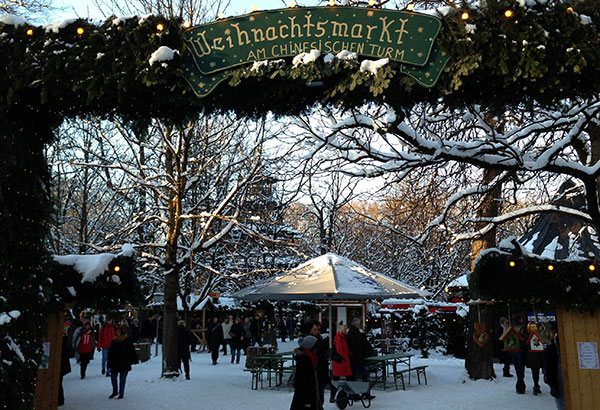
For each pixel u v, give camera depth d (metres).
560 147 7.53
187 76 5.66
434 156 7.88
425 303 24.89
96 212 23.45
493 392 12.59
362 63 5.53
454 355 21.94
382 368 13.55
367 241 30.86
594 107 7.75
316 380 8.94
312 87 5.93
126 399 11.80
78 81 5.70
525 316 15.98
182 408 10.75
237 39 5.67
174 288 15.09
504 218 9.20
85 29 5.84
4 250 5.70
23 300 6.06
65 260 8.16
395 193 13.62
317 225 29.38
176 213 15.18
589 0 5.67
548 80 5.67
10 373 5.52
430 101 6.09
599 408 8.30
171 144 14.88
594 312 8.43
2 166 5.82
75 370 17.36
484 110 6.30
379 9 5.62
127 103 5.94
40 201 6.36
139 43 5.60
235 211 16.83
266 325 31.34
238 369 18.03
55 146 15.52
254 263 24.17
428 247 19.11
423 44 5.56
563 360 8.55
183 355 15.19
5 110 5.88
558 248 16.86
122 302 8.41
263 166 14.97
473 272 9.10
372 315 28.73
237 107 6.00
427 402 11.38
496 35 5.52
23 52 5.86
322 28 5.64
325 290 11.87
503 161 8.02
